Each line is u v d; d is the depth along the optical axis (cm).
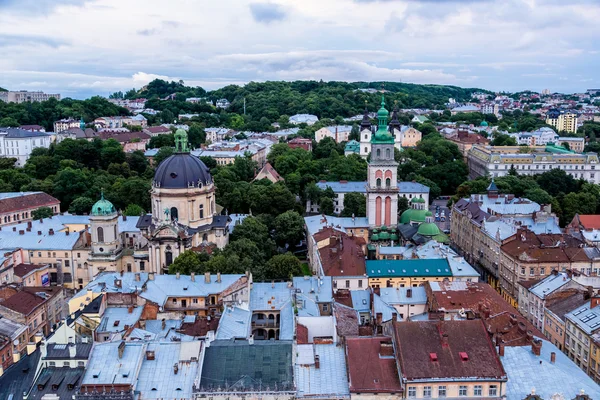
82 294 17212
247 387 11619
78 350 12744
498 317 15600
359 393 11619
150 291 17538
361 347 12488
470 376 11688
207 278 18188
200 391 11519
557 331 16888
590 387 12112
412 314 18012
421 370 11762
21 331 16438
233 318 15388
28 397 11969
